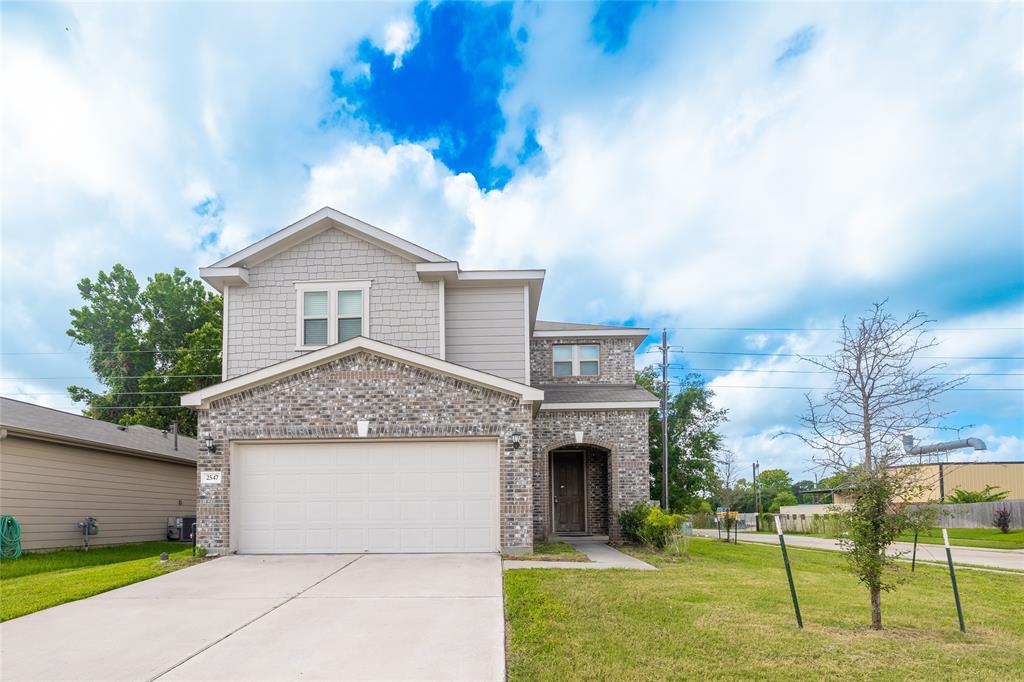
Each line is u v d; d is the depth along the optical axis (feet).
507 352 57.47
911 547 71.20
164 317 124.67
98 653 23.58
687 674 21.47
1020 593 38.19
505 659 22.67
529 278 57.72
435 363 45.06
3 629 26.81
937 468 113.80
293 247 57.11
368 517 44.75
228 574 37.52
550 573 37.19
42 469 54.19
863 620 28.76
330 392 45.39
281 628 26.40
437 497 44.88
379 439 45.11
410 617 27.86
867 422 45.80
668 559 48.26
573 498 66.74
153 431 82.02
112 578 36.65
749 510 192.24
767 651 23.81
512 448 44.62
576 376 73.10
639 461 61.87
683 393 122.62
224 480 44.65
